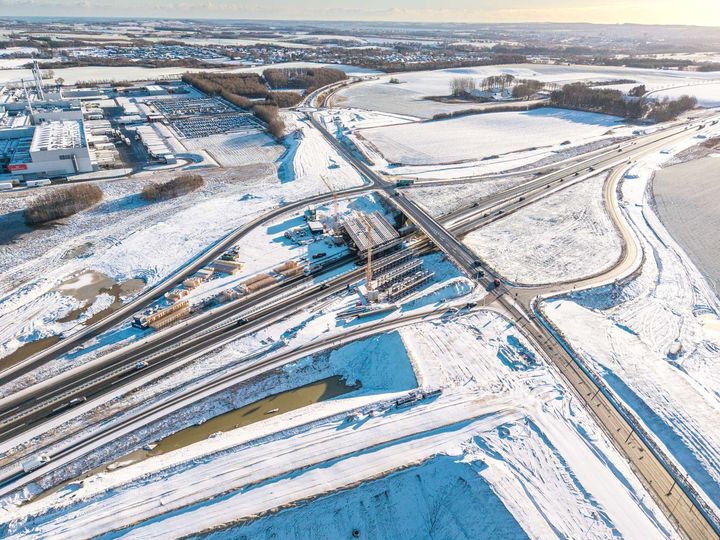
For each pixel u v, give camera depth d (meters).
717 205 107.69
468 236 93.50
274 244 90.75
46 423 52.84
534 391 55.22
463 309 71.56
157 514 41.44
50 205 102.00
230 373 59.88
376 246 86.19
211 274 79.94
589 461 46.50
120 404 55.38
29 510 43.69
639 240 93.00
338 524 41.19
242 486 43.53
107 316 70.62
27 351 63.91
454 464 44.78
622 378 57.97
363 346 64.50
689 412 52.94
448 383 56.41
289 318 69.94
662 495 44.00
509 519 40.06
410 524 41.91
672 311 72.81
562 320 69.38
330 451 46.91
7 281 79.00
